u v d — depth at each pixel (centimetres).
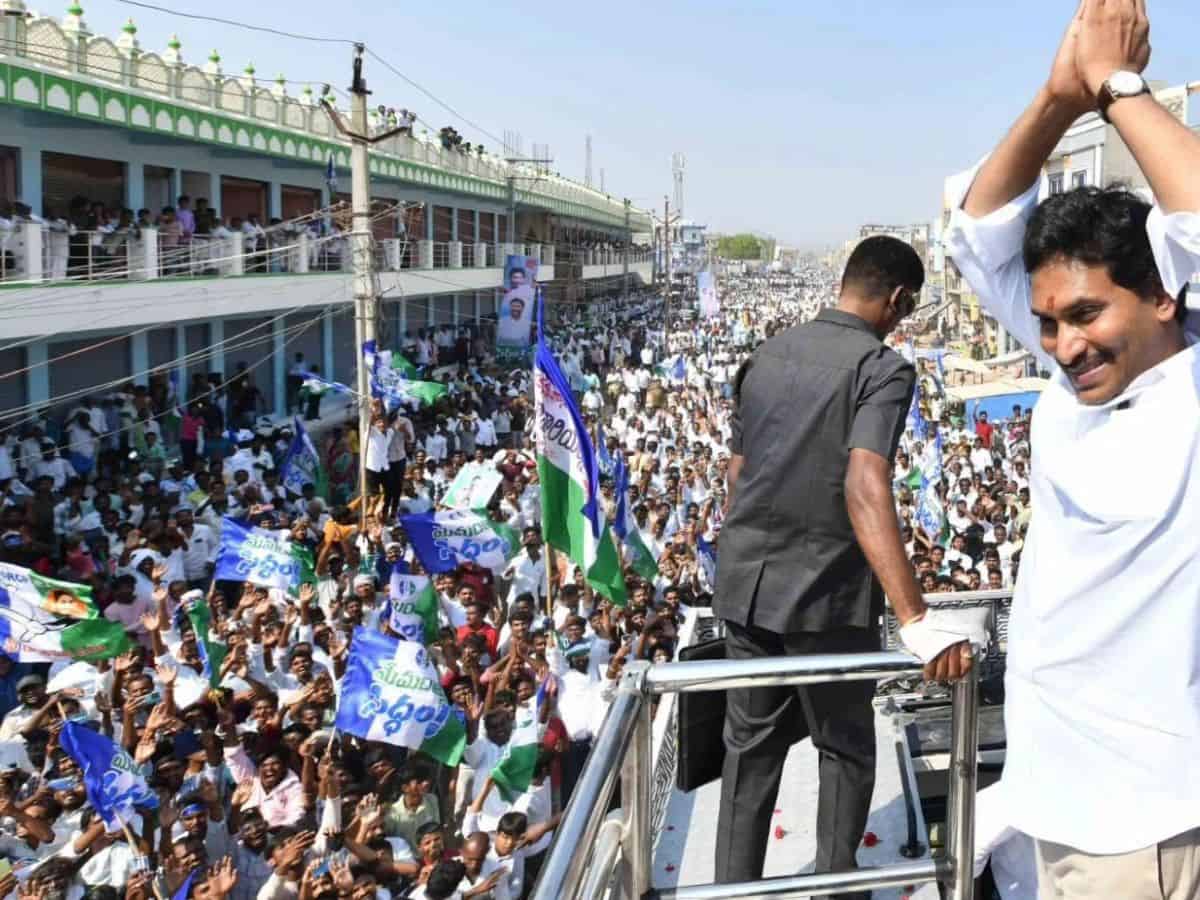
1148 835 199
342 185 3244
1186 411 192
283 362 2892
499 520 1550
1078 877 211
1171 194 181
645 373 3625
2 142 1953
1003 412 2928
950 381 3784
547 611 1041
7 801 768
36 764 902
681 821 452
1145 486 194
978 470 2159
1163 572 195
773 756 314
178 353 2464
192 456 2078
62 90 1908
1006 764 227
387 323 3438
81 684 970
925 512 1527
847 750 304
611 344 4625
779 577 295
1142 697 200
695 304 9400
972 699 248
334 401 3123
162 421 2155
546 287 5231
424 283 3397
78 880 734
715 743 333
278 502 1706
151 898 715
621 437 2503
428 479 1941
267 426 2491
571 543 1003
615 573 1012
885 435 269
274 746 870
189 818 761
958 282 5797
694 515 1545
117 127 2094
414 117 2844
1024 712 219
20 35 1836
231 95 2542
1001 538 1454
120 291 1941
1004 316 239
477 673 996
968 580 1212
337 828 754
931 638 236
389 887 768
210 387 2417
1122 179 224
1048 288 201
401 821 810
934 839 493
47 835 772
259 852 782
